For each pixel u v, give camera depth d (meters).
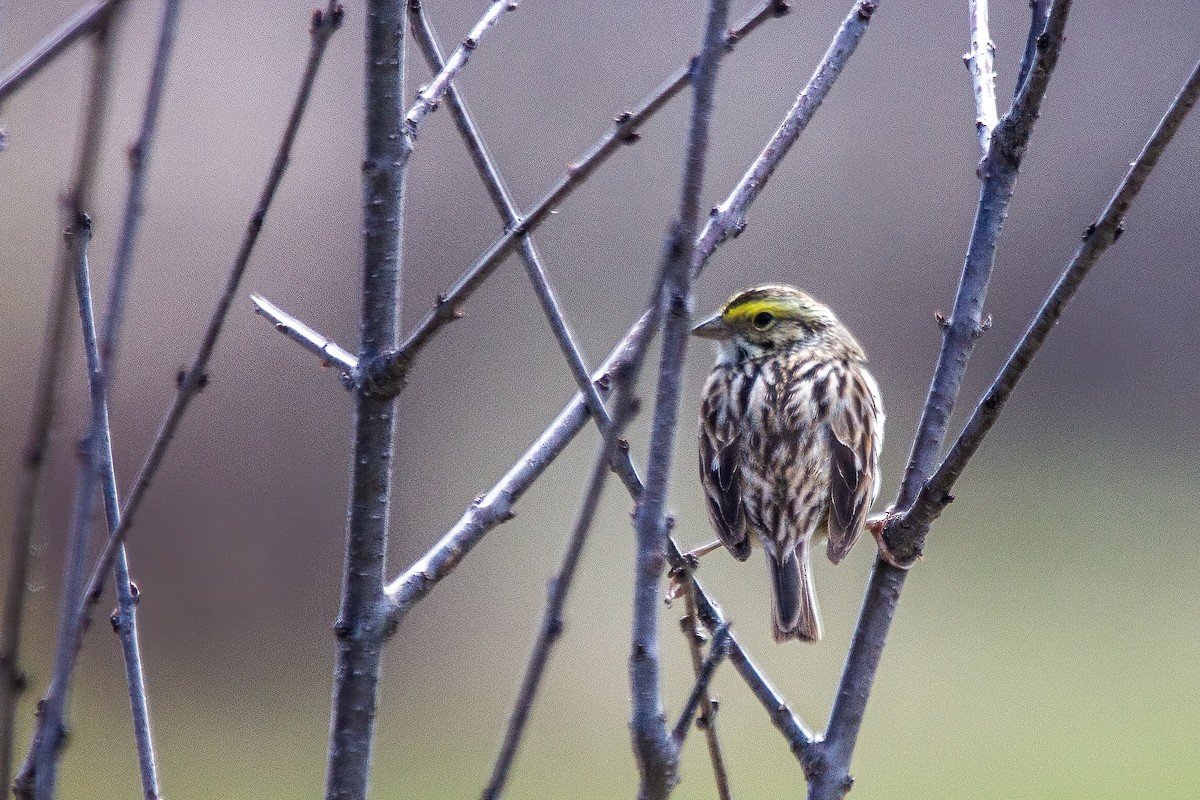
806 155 20.77
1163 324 22.28
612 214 19.95
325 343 4.84
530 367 19.62
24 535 3.48
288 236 18.44
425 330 4.36
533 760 15.92
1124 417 22.17
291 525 17.42
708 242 5.09
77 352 11.53
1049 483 21.17
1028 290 22.39
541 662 3.51
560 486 18.73
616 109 19.89
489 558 18.44
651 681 3.61
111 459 4.42
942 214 20.95
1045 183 22.50
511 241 4.30
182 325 17.66
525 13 19.80
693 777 14.95
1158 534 20.00
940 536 20.02
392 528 19.16
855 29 5.32
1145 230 22.55
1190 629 18.08
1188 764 15.48
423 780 15.74
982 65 5.63
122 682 16.69
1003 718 16.45
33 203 15.99
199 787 15.25
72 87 15.89
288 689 17.08
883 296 20.95
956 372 5.27
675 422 3.57
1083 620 18.25
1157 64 22.55
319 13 3.93
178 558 17.09
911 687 17.06
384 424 4.50
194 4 18.22
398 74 4.50
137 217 3.41
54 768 3.49
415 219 19.48
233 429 17.45
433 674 17.83
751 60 20.42
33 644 15.39
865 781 15.34
